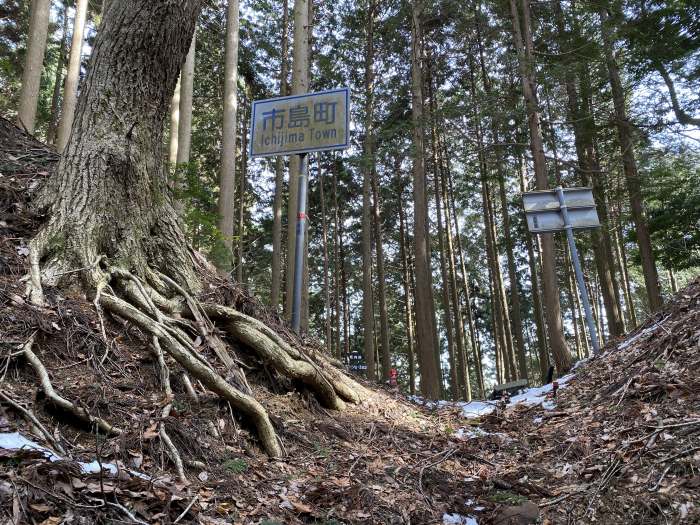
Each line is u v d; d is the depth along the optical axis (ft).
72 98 42.11
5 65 34.71
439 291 113.70
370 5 67.00
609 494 10.09
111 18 14.82
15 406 8.58
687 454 10.12
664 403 13.20
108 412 9.68
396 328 119.34
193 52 45.21
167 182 16.05
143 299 13.03
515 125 51.42
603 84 49.26
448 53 66.90
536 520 10.05
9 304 10.94
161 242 14.90
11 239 13.07
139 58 14.66
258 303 19.29
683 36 46.37
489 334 137.90
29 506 6.48
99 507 7.00
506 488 11.93
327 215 98.48
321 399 15.78
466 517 10.66
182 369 12.16
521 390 29.58
